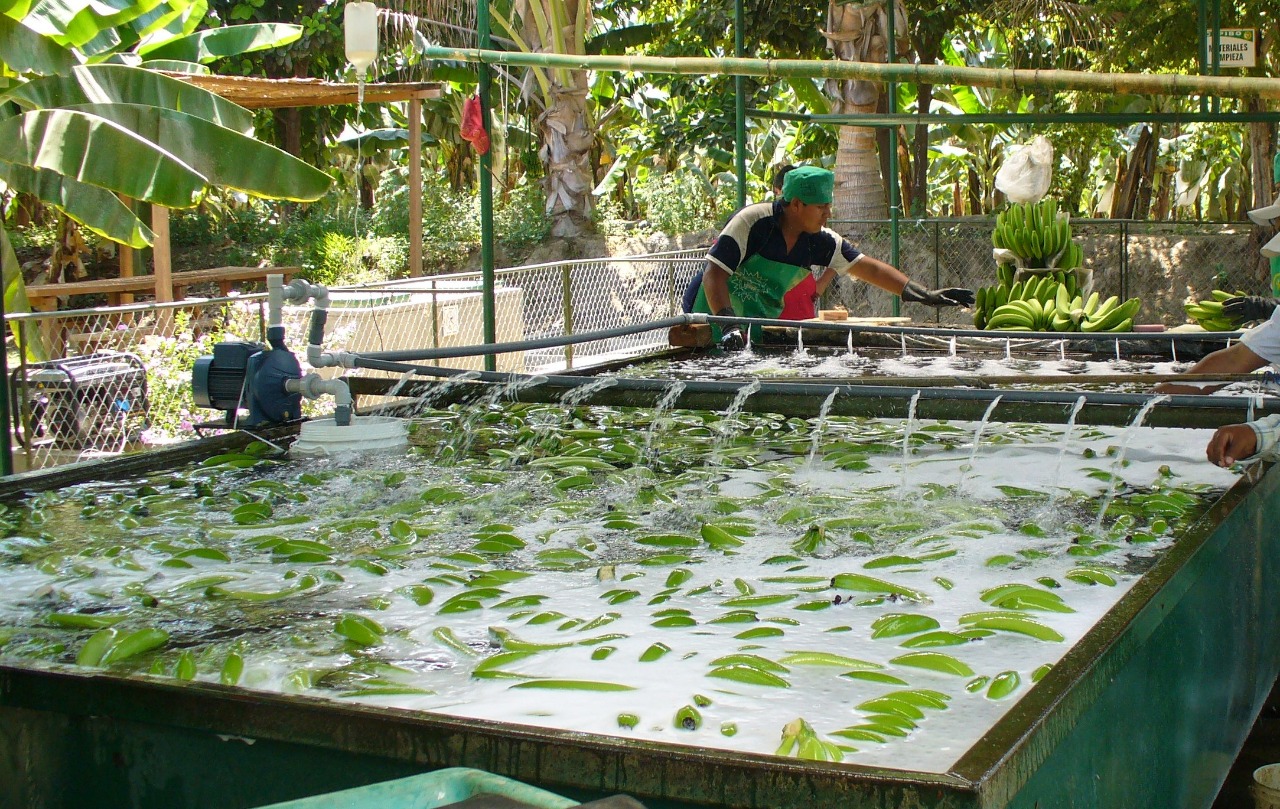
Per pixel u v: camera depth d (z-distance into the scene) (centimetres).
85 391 721
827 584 217
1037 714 128
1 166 778
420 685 170
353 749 137
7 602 217
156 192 628
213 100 770
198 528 274
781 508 285
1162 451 350
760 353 584
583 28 1448
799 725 143
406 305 870
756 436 390
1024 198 666
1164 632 179
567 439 382
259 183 707
